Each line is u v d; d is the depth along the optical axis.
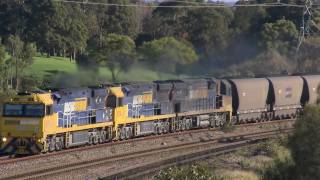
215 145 115.31
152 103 126.19
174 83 131.75
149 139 118.31
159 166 87.38
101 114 113.25
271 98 160.00
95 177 81.50
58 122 102.31
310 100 169.62
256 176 81.12
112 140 116.50
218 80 146.25
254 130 142.50
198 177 66.44
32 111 98.06
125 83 125.25
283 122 156.12
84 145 110.62
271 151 101.44
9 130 99.19
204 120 140.50
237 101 149.50
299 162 70.56
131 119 120.56
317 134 69.94
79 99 107.56
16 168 85.19
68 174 81.94
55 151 102.12
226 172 82.25
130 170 84.56
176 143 117.06
